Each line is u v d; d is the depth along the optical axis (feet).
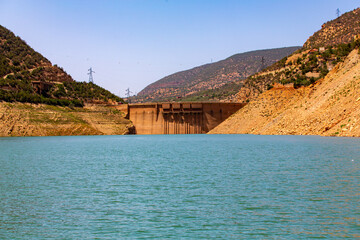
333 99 597.93
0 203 175.73
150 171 269.64
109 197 185.47
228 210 157.07
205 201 172.65
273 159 323.57
